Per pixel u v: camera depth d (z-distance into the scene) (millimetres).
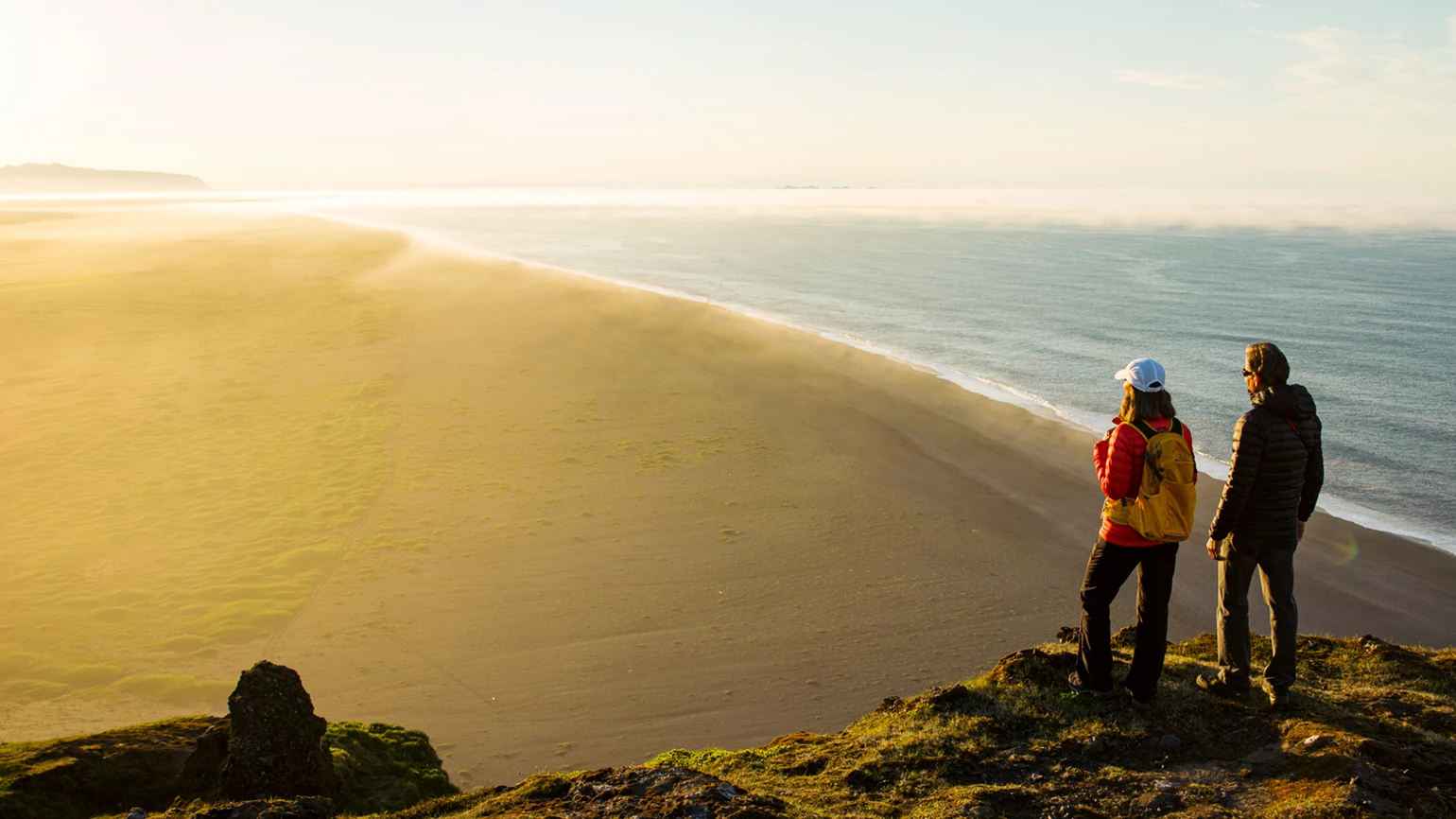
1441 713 5152
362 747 6758
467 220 167500
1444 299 58281
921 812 4473
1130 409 5176
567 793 4543
